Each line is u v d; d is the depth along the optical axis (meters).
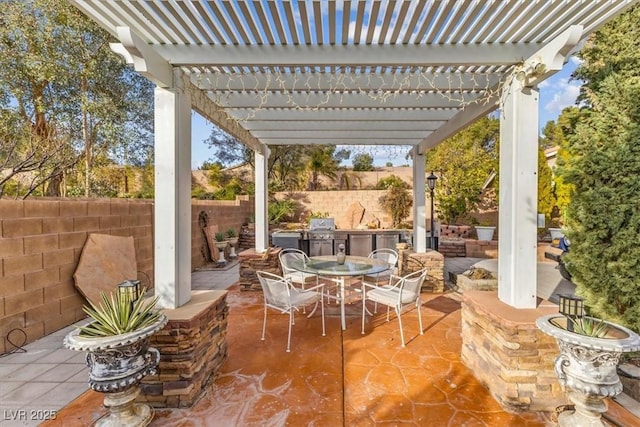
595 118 2.82
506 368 2.25
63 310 3.79
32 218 3.42
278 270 5.64
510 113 2.63
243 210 10.80
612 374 1.79
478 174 10.38
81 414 2.19
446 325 3.85
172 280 2.53
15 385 2.55
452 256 9.05
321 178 14.16
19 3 5.47
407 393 2.44
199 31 2.40
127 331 1.87
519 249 2.53
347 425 2.09
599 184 2.76
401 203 11.38
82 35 6.10
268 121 4.59
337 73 3.32
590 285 2.84
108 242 4.50
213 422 2.11
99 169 7.79
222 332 2.91
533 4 2.06
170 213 2.56
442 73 3.21
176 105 2.62
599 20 2.23
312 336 3.54
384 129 4.82
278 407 2.27
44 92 6.30
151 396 2.26
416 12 2.18
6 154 5.22
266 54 2.60
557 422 2.03
